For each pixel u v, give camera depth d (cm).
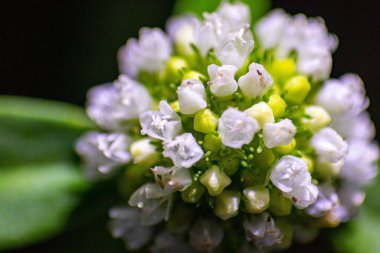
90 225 13
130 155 11
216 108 11
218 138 11
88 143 12
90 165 12
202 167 11
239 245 11
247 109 11
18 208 12
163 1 14
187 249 12
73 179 12
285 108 11
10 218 12
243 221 11
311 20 12
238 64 11
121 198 12
